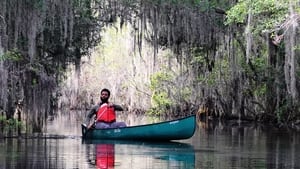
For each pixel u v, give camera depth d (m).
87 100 68.38
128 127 21.80
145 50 50.44
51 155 16.62
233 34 34.78
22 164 14.62
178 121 21.66
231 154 17.69
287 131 30.94
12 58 26.66
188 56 40.78
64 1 29.25
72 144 20.11
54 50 32.59
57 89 37.06
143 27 35.69
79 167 14.20
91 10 32.44
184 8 32.62
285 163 15.66
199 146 20.25
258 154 17.81
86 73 68.31
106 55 65.06
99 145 19.86
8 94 28.42
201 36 33.62
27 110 30.16
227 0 32.66
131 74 60.03
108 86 64.31
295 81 32.12
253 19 27.50
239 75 39.88
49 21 29.98
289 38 28.61
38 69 30.17
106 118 22.59
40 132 26.16
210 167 14.59
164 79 50.84
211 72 42.81
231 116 44.91
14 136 23.30
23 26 27.97
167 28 33.00
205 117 47.66
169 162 15.45
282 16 25.20
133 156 16.75
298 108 37.44
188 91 48.97
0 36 25.38
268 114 40.31
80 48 34.09
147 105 58.50
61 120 40.12
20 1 27.48
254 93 40.78
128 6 32.38
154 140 21.86
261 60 38.81
